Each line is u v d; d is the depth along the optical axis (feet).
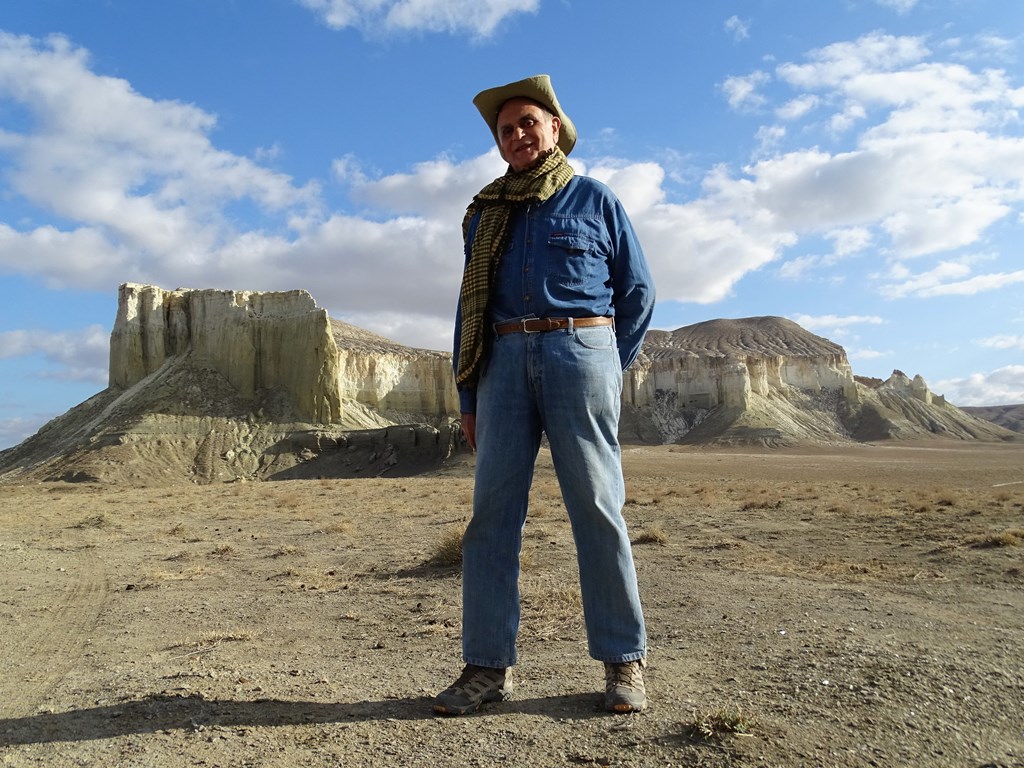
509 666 11.98
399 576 29.35
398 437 288.10
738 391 517.14
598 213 12.50
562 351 11.77
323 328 338.75
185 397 323.57
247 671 14.71
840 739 9.72
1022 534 34.78
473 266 12.48
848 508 56.08
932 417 571.69
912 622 17.43
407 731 10.62
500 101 12.87
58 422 336.70
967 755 9.20
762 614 19.02
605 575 11.68
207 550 40.01
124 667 15.74
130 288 358.64
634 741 9.87
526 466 12.21
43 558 37.78
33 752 10.31
